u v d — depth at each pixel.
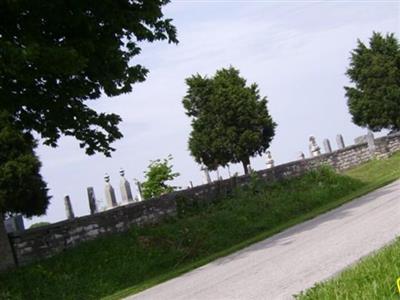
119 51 16.94
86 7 15.92
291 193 26.92
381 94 48.78
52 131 18.98
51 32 16.20
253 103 48.25
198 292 11.77
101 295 15.93
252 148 48.41
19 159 25.98
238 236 21.30
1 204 25.77
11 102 16.92
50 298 15.80
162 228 21.27
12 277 16.75
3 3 14.80
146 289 14.27
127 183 30.41
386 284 6.87
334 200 26.23
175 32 18.16
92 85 17.84
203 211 24.28
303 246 14.35
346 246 12.55
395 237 11.42
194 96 48.88
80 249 18.95
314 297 7.40
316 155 36.38
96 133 19.53
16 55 13.93
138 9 17.27
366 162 38.34
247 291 10.59
